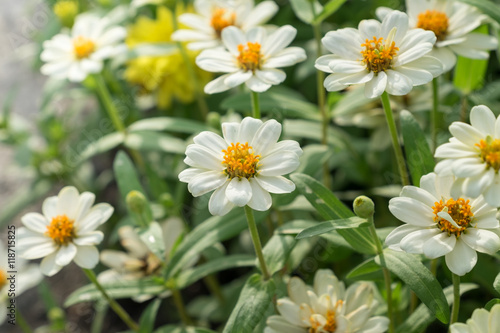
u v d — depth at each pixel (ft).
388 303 1.39
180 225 1.71
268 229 1.79
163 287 1.56
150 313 1.55
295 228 1.42
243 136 1.30
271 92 1.79
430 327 1.66
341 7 2.02
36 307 2.11
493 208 1.25
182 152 1.79
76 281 2.14
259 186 1.27
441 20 1.47
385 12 1.50
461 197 1.26
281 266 1.39
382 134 1.76
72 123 2.40
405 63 1.30
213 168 1.28
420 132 1.39
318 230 1.27
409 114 1.40
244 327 1.34
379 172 1.93
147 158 2.15
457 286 1.29
